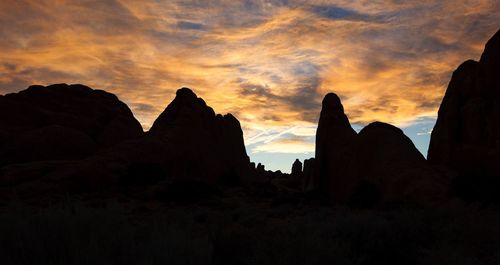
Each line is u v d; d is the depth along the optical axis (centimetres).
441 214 1134
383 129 3319
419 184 2394
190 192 2595
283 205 2414
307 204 2617
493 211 1366
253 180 5994
